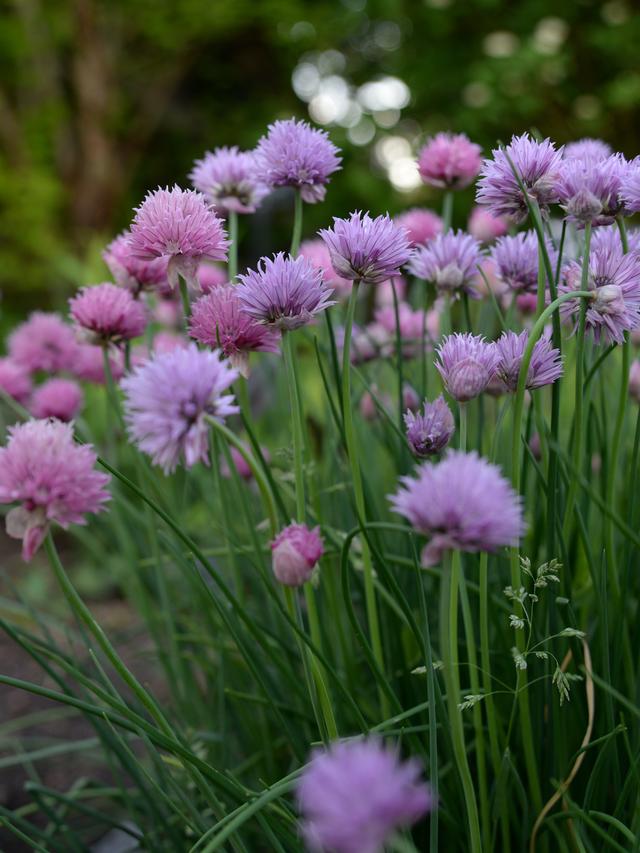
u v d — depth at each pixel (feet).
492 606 1.54
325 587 1.63
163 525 1.83
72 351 2.08
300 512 1.38
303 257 1.31
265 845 1.61
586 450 1.62
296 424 1.36
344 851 0.79
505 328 1.51
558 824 1.42
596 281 1.35
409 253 1.31
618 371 1.94
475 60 6.88
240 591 1.65
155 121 7.34
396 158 7.16
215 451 1.61
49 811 1.59
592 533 1.69
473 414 1.88
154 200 1.35
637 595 1.63
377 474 2.03
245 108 7.80
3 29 6.48
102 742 1.62
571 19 6.79
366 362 1.92
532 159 1.37
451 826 1.43
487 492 0.99
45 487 1.10
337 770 0.80
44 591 3.00
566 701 1.42
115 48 6.86
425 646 1.24
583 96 6.86
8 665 2.55
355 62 7.99
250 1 7.00
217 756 1.81
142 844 1.60
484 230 1.97
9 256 5.77
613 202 1.34
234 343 1.35
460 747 1.17
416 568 1.24
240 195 1.66
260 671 1.65
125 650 2.54
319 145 1.49
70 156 6.77
